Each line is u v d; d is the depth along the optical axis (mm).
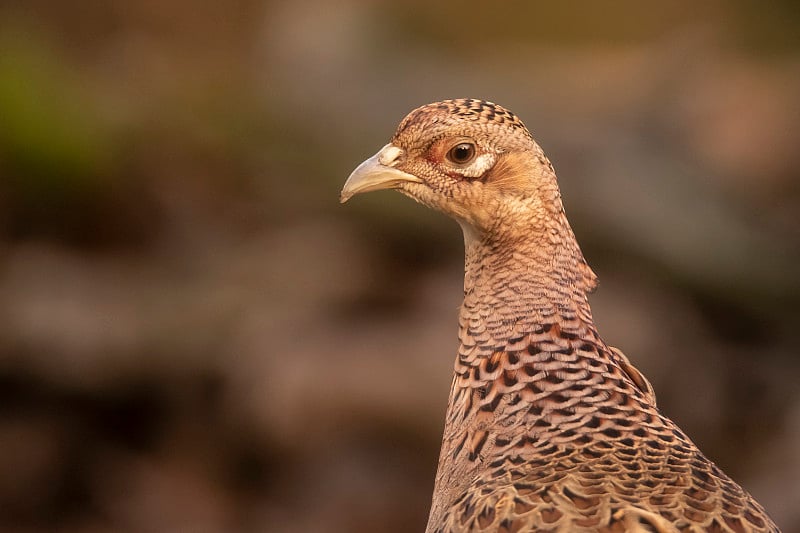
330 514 12688
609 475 5191
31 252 16594
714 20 26516
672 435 5578
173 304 14875
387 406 12883
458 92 23688
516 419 5727
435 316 14102
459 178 6113
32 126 17406
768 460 14266
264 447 13461
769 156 20703
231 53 26219
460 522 5250
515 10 30500
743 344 16906
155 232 17641
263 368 13672
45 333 14219
